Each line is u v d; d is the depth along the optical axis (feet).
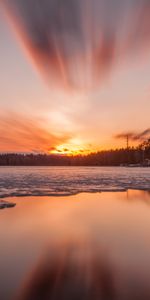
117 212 36.27
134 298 13.03
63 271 16.24
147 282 14.80
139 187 68.85
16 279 15.10
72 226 28.22
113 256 19.03
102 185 74.23
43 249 20.43
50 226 27.99
